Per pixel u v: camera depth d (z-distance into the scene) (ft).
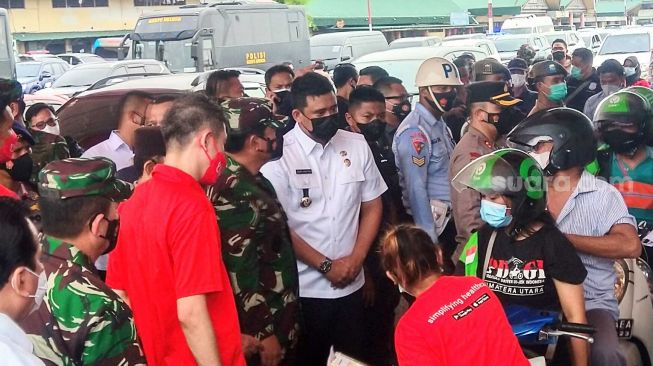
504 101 16.70
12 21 126.41
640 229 17.24
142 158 12.71
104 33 134.82
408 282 10.75
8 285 7.66
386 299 17.97
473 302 10.48
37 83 78.33
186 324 10.27
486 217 12.47
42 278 8.12
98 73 66.59
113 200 10.07
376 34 85.76
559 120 13.60
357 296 16.07
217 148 10.72
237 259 12.74
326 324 15.80
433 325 10.33
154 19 75.05
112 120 25.63
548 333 12.25
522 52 50.06
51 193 9.67
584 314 12.44
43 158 16.72
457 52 45.47
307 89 15.31
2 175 13.66
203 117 10.57
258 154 13.50
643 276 15.65
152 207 10.43
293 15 84.43
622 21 220.02
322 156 15.65
